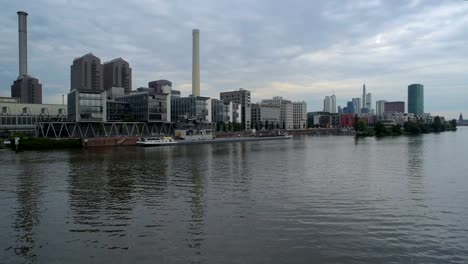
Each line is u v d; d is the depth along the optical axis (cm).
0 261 2978
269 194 5381
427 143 17288
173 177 7069
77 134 19188
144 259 2991
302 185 6109
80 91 19138
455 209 4522
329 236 3509
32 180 6769
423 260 2970
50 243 3375
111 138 17450
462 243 3347
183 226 3831
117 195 5397
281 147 16250
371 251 3147
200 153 12950
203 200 5012
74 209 4603
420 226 3834
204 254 3083
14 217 4262
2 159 10581
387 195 5300
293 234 3562
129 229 3753
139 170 8119
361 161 9731
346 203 4806
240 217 4153
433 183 6269
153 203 4866
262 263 2905
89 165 9081
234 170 8069
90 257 3042
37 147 14712
